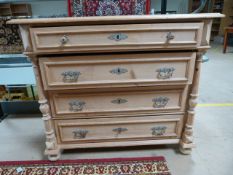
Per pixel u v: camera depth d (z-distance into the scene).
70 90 1.04
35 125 1.60
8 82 1.55
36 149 1.32
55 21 0.86
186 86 1.07
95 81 1.01
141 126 1.16
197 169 1.13
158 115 1.14
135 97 1.08
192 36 0.93
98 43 0.91
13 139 1.43
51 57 0.95
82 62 0.96
